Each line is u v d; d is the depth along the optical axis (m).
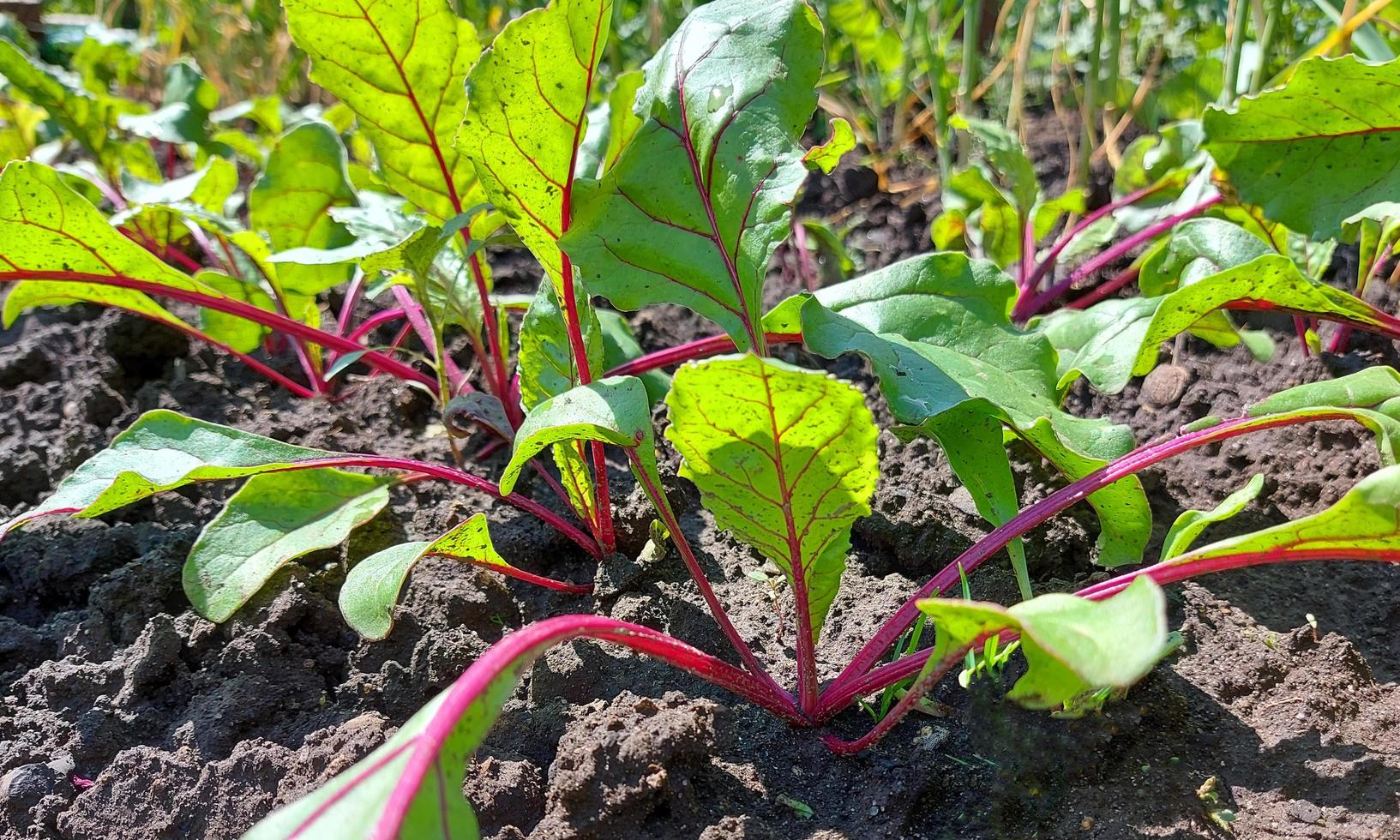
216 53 0.90
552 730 0.31
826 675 0.33
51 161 0.65
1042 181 0.65
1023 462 0.41
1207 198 0.48
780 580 0.38
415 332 0.56
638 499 0.40
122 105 0.64
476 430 0.48
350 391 0.52
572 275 0.34
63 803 0.31
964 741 0.30
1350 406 0.33
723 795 0.29
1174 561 0.28
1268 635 0.34
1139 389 0.47
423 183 0.42
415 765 0.20
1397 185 0.39
